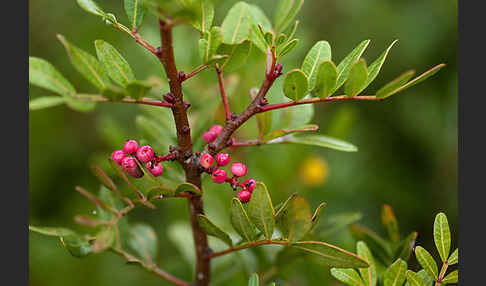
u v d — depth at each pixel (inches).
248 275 14.9
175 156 12.3
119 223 13.7
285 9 12.9
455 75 21.0
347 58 12.4
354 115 17.5
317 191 19.1
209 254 13.4
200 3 11.3
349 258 11.7
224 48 11.7
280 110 14.2
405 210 20.3
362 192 20.5
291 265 15.1
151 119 15.3
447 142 20.6
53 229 12.3
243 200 12.2
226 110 12.5
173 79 11.8
